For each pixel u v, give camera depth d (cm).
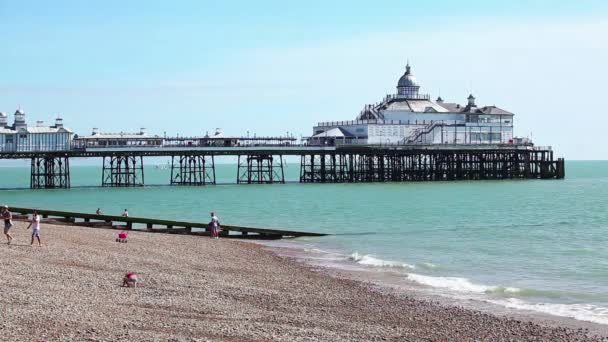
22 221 6112
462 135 16900
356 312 3156
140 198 12012
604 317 3225
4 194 12781
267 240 6306
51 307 2723
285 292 3541
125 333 2425
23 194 12775
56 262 3862
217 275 3938
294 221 8456
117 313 2738
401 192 13375
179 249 4984
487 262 5072
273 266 4531
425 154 16025
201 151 14500
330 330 2748
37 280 3275
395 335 2734
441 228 7669
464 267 4838
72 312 2673
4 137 14875
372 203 11106
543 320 3155
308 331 2684
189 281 3628
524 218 8969
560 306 3478
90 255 4219
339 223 8206
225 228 6412
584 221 8588
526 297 3706
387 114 16862
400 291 3778
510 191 14025
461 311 3278
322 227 7750
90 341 2300
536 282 4238
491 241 6400
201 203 11094
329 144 16025
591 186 17162
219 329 2606
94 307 2803
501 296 3716
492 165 17200
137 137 14900
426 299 3569
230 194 12950
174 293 3278
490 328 2947
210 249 5166
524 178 17500
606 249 5831
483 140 17125
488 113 17325
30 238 4794
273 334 2586
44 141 14988
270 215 9219
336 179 16162
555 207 10688
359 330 2780
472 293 3778
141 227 6875
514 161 17275
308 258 5059
